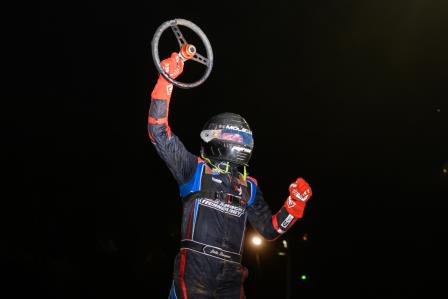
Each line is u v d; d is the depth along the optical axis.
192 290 2.64
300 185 2.99
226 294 2.72
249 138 2.94
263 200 3.08
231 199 2.81
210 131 2.91
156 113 2.64
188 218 2.74
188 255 2.69
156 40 2.60
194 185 2.76
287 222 2.99
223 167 2.88
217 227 2.74
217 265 2.70
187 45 2.64
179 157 2.71
